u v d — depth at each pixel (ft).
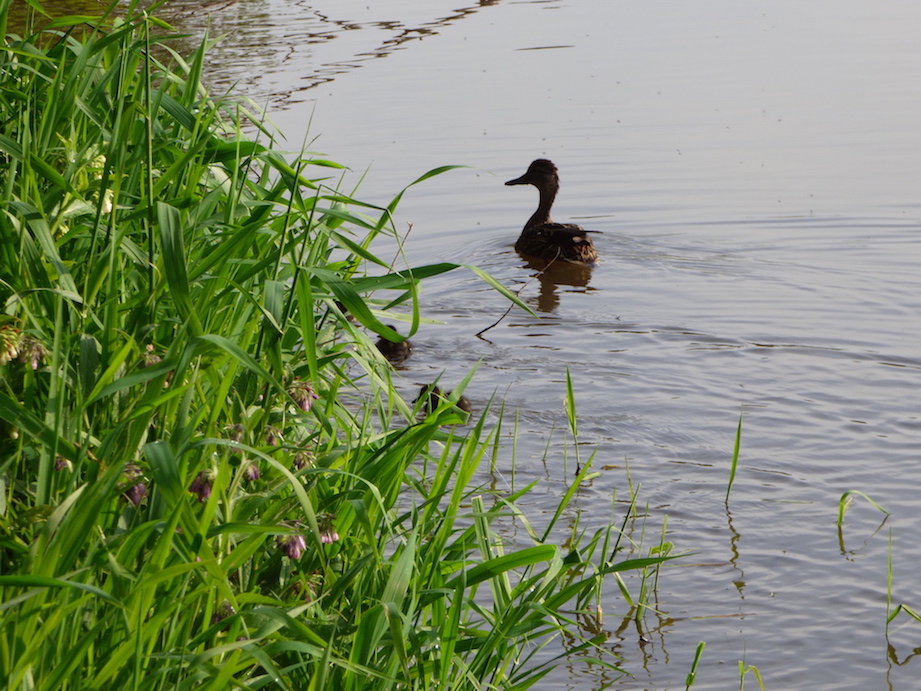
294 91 78.95
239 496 13.97
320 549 12.19
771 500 29.55
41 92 19.42
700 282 50.90
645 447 33.27
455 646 15.08
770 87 84.12
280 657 14.16
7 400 11.31
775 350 42.06
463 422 15.44
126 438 13.14
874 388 37.83
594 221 60.03
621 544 27.02
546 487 30.27
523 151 67.62
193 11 104.01
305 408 15.69
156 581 10.96
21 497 13.02
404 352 42.83
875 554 26.48
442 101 78.38
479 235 59.11
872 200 60.08
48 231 14.01
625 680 21.29
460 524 26.78
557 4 124.88
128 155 17.65
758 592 24.77
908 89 81.71
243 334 15.72
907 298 47.34
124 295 15.96
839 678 21.50
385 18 112.68
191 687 12.14
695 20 114.42
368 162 63.67
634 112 77.41
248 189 20.06
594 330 45.29
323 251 20.13
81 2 69.46
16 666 10.10
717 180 63.67
